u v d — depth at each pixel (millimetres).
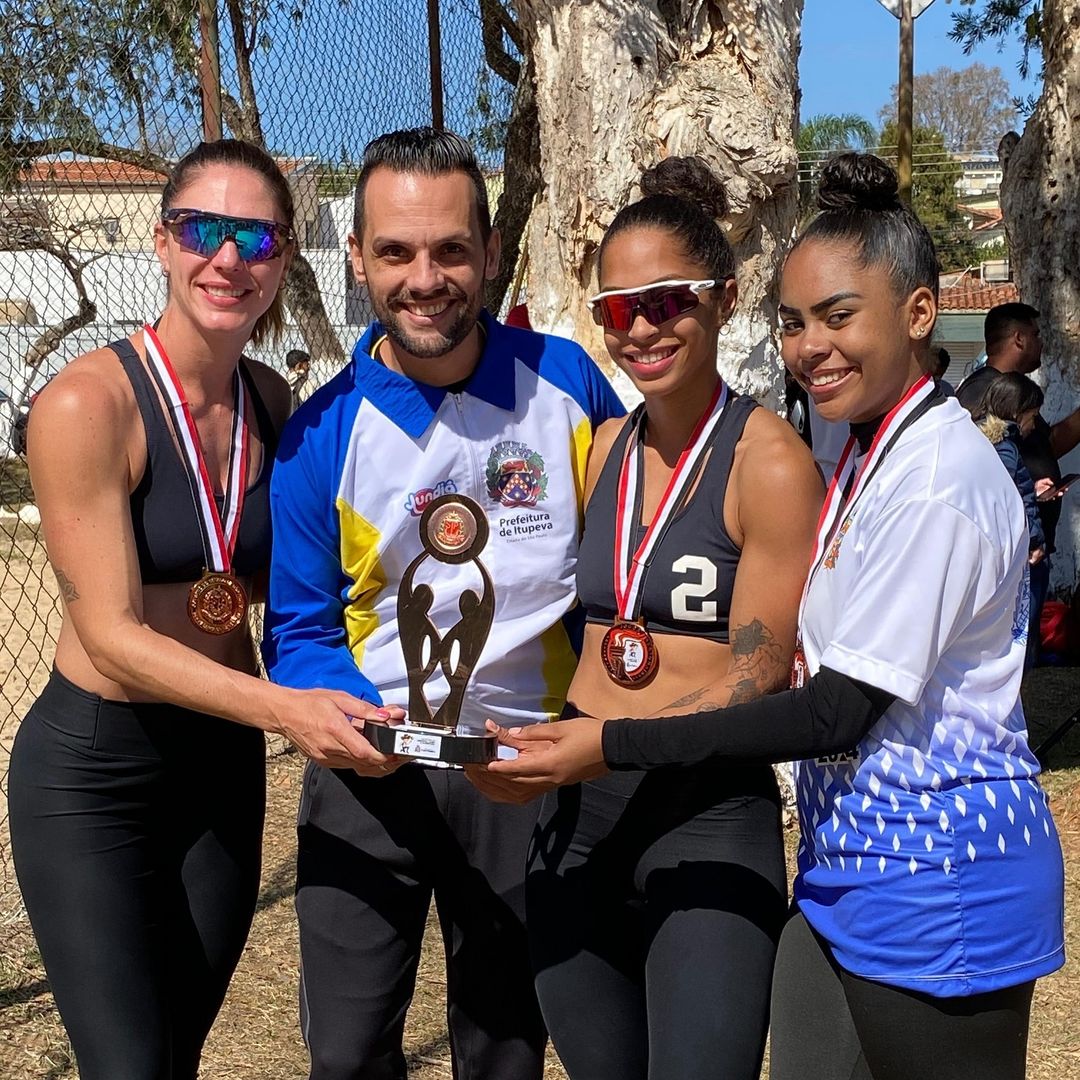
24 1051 3324
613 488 2260
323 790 2424
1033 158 8258
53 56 5578
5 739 6023
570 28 4461
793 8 4535
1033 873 1871
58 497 2148
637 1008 2236
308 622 2385
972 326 22516
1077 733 6465
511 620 2361
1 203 8078
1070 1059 3387
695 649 2145
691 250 2102
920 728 1868
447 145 2221
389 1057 2416
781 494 2037
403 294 2211
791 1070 2014
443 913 2514
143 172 7969
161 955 2328
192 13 5578
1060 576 8156
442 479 2314
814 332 1924
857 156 1958
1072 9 7910
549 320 4754
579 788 2244
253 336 2523
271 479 2357
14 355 10727
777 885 2137
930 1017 1868
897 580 1812
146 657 2125
